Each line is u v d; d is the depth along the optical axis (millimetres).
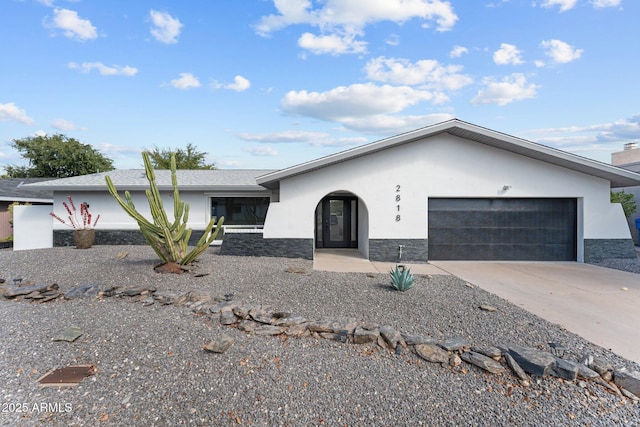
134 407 3322
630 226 17266
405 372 4008
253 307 5855
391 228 11883
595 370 3965
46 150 32812
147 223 8188
